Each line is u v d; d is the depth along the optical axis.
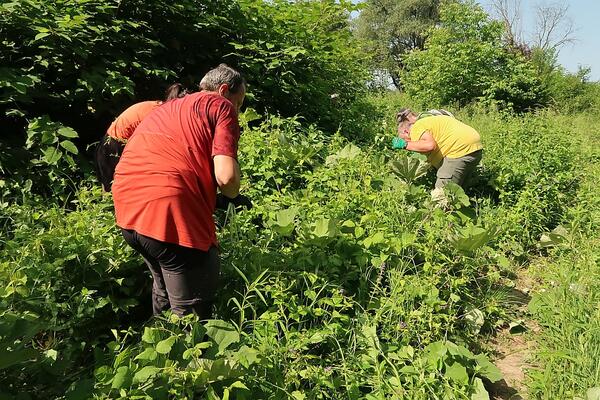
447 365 2.74
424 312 3.06
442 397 2.61
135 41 5.08
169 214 2.40
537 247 5.11
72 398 2.04
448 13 15.97
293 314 2.76
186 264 2.50
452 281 3.44
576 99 18.66
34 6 4.18
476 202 5.36
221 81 2.75
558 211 5.87
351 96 8.11
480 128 9.60
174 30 5.69
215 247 2.64
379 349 2.76
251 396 2.32
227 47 6.15
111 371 2.05
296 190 4.30
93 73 4.51
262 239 3.46
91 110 5.11
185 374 2.07
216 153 2.44
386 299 3.12
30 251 2.81
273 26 6.20
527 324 3.78
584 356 3.01
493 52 15.30
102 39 4.62
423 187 5.24
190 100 2.56
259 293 2.68
